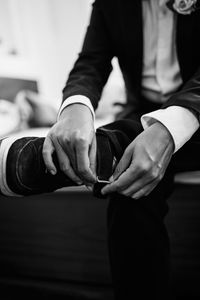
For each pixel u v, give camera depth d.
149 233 0.40
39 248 0.83
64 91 0.55
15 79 1.21
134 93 0.62
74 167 0.39
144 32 0.56
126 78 0.63
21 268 0.86
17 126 1.07
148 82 0.60
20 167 0.38
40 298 0.79
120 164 0.40
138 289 0.40
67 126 0.41
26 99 1.17
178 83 0.57
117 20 0.56
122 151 0.42
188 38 0.51
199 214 0.67
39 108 1.15
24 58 1.34
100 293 0.74
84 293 0.75
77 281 0.79
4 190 0.40
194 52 0.52
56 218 0.80
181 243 0.70
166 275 0.42
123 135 0.43
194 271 0.69
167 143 0.40
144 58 0.58
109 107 1.22
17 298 0.79
